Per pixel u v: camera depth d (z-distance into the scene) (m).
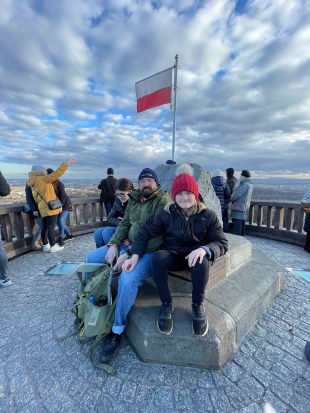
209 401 1.46
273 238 5.47
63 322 2.27
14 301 2.70
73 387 1.57
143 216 2.23
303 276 3.33
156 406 1.43
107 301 1.97
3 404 1.46
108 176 6.18
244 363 1.76
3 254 3.04
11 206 4.23
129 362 1.78
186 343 1.69
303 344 1.95
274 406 1.43
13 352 1.90
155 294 2.21
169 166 4.39
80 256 4.31
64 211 4.86
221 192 5.36
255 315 2.22
